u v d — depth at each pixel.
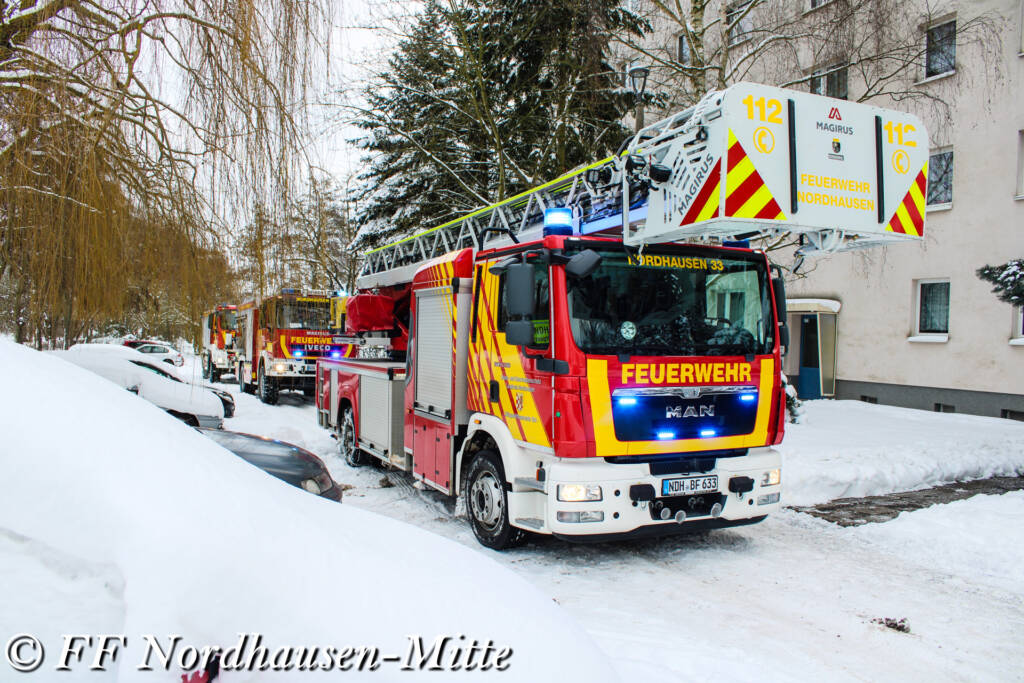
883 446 9.11
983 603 4.43
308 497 2.65
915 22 12.27
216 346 25.52
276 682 1.71
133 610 1.67
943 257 14.08
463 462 6.02
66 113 5.84
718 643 3.78
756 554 5.43
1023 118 12.77
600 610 4.27
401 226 16.16
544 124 14.71
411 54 13.72
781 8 12.87
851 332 15.93
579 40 13.01
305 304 16.98
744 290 5.38
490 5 13.41
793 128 4.45
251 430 11.68
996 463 8.47
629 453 4.80
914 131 4.88
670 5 15.68
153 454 2.08
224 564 1.84
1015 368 12.91
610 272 4.95
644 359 4.88
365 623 1.89
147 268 6.84
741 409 5.21
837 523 6.25
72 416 2.07
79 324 6.85
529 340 4.75
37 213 5.91
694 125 4.51
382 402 7.68
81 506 1.82
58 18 6.05
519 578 2.63
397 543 2.47
